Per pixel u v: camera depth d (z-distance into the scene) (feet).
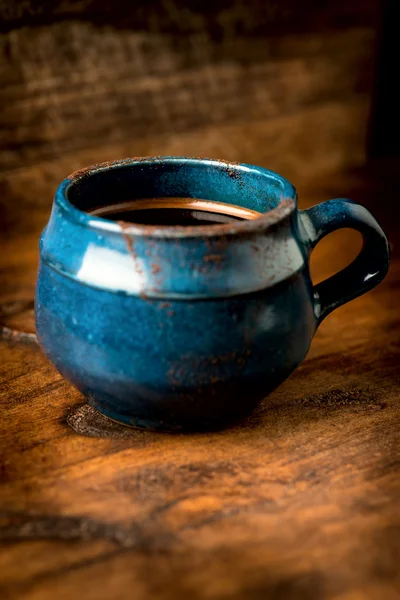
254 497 1.09
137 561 1.00
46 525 1.04
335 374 1.33
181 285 1.05
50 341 1.12
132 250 1.04
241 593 0.97
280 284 1.08
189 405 1.11
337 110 1.99
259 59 1.86
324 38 1.91
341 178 1.98
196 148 1.86
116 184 1.20
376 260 1.20
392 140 2.10
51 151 1.71
